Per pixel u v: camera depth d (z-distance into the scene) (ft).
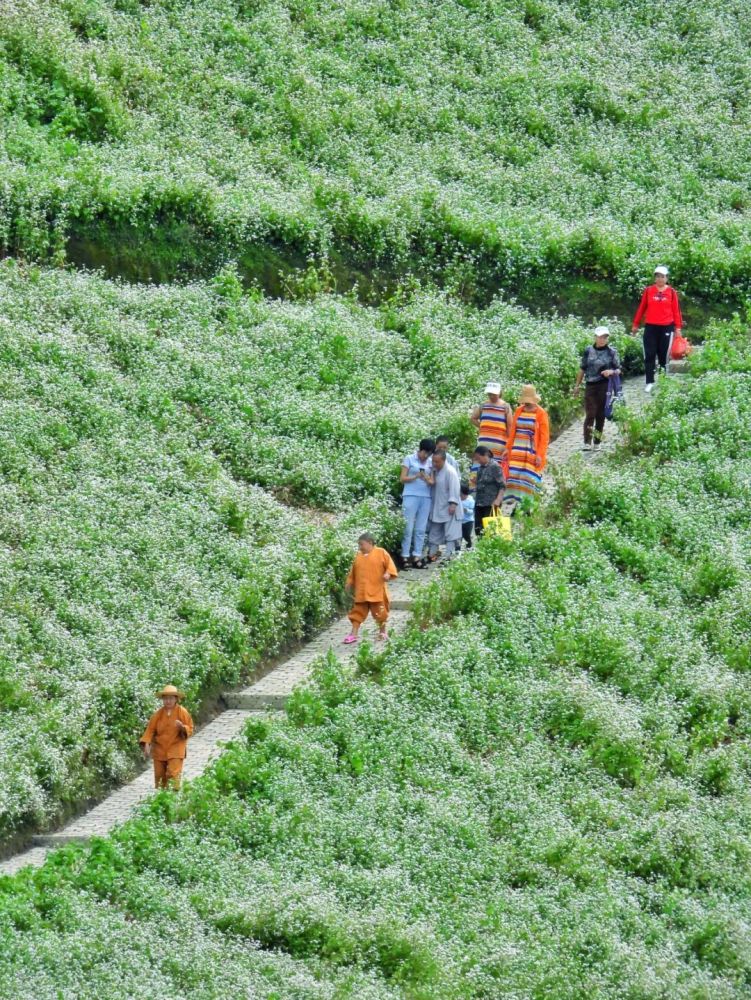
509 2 546.26
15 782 204.74
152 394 302.66
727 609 259.80
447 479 287.28
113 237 352.90
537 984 171.94
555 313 392.88
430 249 401.70
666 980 176.04
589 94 503.61
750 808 213.87
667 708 232.53
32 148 367.66
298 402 319.27
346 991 165.27
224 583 260.42
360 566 256.52
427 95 480.64
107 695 227.61
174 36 450.71
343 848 194.39
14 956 163.22
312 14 494.59
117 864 184.44
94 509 264.93
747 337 379.55
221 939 173.68
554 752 221.46
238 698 243.81
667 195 463.42
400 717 221.87
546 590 257.96
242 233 372.99
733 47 556.92
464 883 190.49
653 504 290.97
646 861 200.64
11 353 295.89
